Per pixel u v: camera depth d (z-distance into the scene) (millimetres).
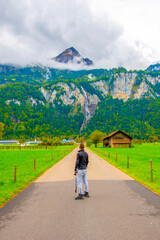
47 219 5340
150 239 4125
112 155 35312
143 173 14336
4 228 4770
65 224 4973
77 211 6000
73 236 4289
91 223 5012
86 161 7879
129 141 83125
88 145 97375
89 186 9891
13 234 4426
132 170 15766
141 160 25828
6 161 25438
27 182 11180
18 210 6188
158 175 13562
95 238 4180
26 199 7578
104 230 4578
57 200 7355
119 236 4266
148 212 5859
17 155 37312
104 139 97375
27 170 16344
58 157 31281
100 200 7266
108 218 5359
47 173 14797
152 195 8023
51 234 4402
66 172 15250
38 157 32219
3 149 67625
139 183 10711
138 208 6254
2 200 7281
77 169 7801
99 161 24438
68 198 7648
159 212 5859
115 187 9641
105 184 10414
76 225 4895
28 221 5211
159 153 41156
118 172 15016
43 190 9156
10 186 9914
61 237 4246
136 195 8023
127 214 5680
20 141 153375
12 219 5379
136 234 4359
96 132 92375
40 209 6262
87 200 7289
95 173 14484
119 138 83688
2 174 14391
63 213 5828
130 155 35125
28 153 44000
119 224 4930
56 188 9570
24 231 4578
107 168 17516
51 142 94438
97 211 5977
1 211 6113
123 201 7109
